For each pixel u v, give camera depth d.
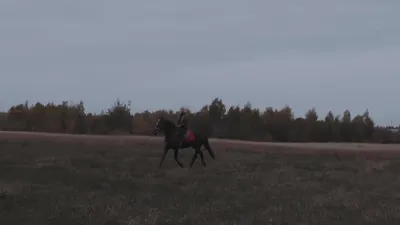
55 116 63.62
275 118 71.12
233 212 12.12
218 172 19.48
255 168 21.53
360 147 44.78
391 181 19.03
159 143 35.97
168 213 11.57
